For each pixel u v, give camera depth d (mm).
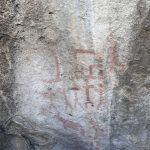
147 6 1500
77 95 1780
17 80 1803
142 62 1622
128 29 1561
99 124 1840
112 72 1675
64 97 1805
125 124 1805
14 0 1590
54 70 1738
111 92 1728
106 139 1889
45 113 1884
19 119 1936
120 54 1622
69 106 1824
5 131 1981
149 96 1698
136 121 1782
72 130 1907
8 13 1622
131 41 1584
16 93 1846
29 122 1938
